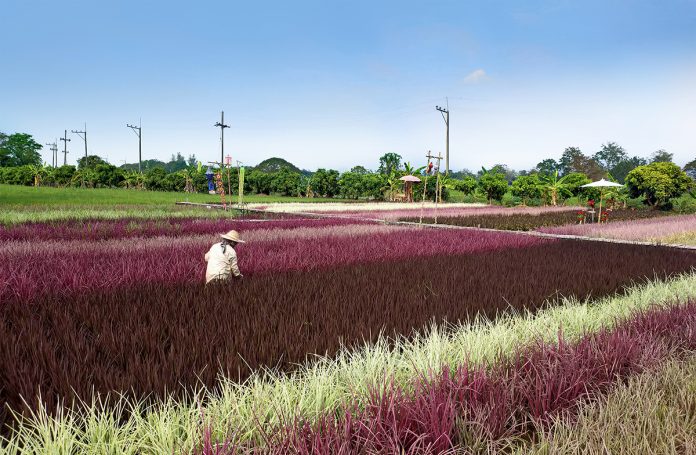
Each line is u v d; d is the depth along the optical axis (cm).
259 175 6781
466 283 752
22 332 435
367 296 623
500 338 436
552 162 12888
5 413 294
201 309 539
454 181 5609
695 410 307
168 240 1285
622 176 11131
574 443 259
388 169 7550
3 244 1126
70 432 256
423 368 348
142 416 303
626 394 322
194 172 7125
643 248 1370
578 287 751
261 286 689
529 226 2344
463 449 265
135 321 489
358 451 254
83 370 349
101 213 2292
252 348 407
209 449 232
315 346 421
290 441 242
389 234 1541
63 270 744
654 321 509
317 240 1328
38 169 7662
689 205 3850
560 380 331
